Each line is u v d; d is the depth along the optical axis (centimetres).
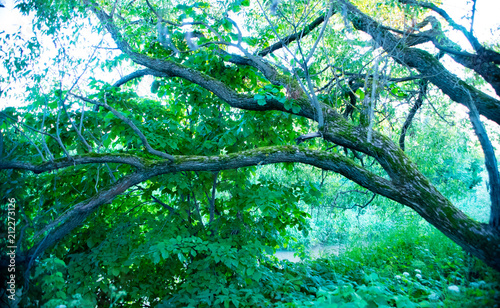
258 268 479
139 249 459
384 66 464
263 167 751
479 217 441
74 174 536
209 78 570
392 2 485
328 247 896
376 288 319
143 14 612
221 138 552
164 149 552
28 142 487
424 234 689
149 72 655
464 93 466
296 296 471
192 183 555
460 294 339
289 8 534
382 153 445
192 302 432
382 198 813
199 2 540
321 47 580
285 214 581
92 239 507
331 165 459
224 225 550
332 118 491
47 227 414
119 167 552
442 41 501
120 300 488
